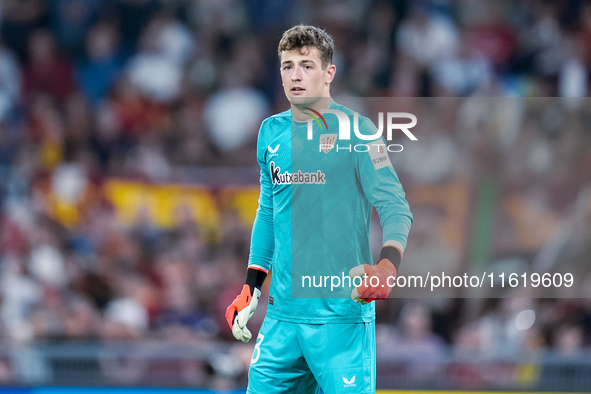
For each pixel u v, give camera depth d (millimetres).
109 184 24453
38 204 24469
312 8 30297
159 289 23062
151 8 30562
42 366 18891
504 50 29312
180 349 18891
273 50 30203
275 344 9969
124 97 28906
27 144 27344
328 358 9570
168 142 28094
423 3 29750
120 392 18500
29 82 29297
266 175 10328
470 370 18266
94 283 23234
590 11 29469
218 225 23891
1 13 29891
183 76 29484
